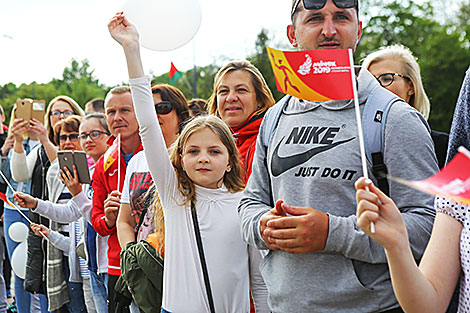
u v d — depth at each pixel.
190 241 2.73
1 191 5.48
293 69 2.00
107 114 3.99
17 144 4.97
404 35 34.59
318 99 1.97
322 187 2.08
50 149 4.89
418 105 3.57
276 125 2.38
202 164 2.74
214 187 2.82
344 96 1.93
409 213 1.99
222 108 3.66
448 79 30.78
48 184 4.67
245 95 3.61
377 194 1.51
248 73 3.65
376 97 2.13
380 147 2.06
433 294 1.60
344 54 1.94
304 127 2.22
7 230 5.31
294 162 2.19
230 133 2.88
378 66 3.53
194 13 3.29
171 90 3.91
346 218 2.02
